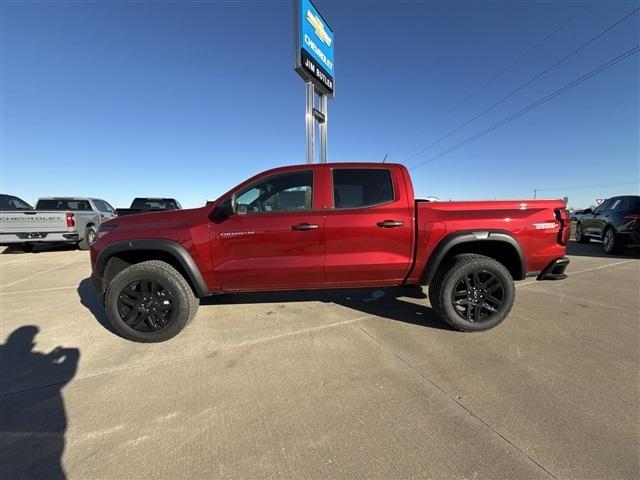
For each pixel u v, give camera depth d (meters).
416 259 3.61
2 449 2.02
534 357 3.03
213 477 1.79
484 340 3.40
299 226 3.50
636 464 1.81
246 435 2.11
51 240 9.87
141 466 1.88
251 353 3.20
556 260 3.70
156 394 2.57
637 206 8.52
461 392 2.51
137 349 3.34
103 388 2.66
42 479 1.80
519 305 4.50
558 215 3.70
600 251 9.94
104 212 13.05
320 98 11.77
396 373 2.79
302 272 3.58
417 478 1.76
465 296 3.57
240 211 3.58
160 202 14.70
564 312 4.21
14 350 3.36
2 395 2.58
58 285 6.11
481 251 3.89
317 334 3.61
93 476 1.82
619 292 5.14
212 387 2.65
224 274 3.53
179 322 3.44
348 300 4.80
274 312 4.32
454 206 3.67
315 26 10.41
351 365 2.94
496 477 1.75
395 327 3.77
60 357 3.20
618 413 2.23
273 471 1.82
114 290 3.40
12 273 7.29
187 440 2.07
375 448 1.97
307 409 2.35
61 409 2.40
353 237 3.55
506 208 3.67
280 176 3.67
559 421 2.16
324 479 1.76
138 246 3.46
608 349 3.17
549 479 1.73
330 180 3.67
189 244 3.46
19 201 11.53
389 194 3.69
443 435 2.06
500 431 2.08
